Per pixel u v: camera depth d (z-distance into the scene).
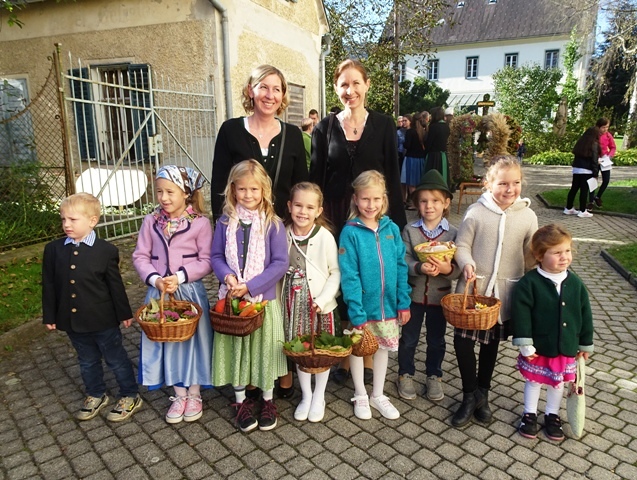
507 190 2.63
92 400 2.88
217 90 7.63
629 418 2.80
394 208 3.09
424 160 8.73
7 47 8.70
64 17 8.23
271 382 2.67
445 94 29.19
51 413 2.91
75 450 2.57
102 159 8.37
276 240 2.69
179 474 2.37
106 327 2.73
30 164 6.22
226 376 2.72
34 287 4.69
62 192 6.57
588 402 2.96
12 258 5.12
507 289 2.69
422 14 13.64
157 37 7.75
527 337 2.54
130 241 6.40
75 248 2.68
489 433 2.67
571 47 25.41
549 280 2.54
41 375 3.37
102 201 6.52
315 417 2.78
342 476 2.34
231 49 7.78
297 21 10.23
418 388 3.15
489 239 2.69
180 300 2.70
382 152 3.02
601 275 5.46
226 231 2.70
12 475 2.38
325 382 2.85
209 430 2.73
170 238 2.72
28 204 5.96
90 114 8.31
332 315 2.80
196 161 7.82
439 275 2.87
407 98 28.56
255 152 2.85
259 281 2.54
